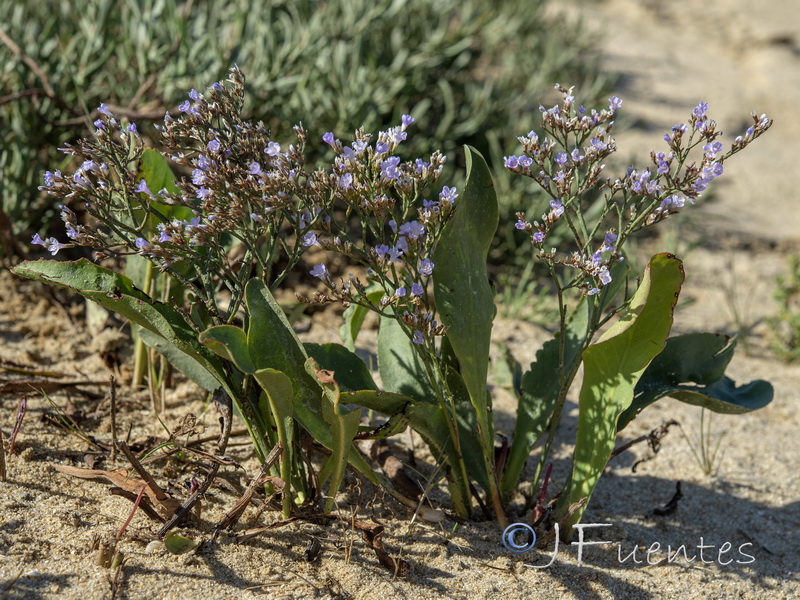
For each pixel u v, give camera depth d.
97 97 4.21
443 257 2.18
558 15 7.34
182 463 2.54
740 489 2.86
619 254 2.18
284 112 4.23
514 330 3.90
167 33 4.18
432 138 4.69
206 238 2.10
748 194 5.71
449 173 4.51
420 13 5.33
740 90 7.09
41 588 2.01
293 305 2.97
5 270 3.62
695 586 2.35
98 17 4.21
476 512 2.55
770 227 5.30
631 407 2.40
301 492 2.35
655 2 8.80
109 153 2.18
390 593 2.15
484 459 2.43
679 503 2.75
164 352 2.40
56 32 4.59
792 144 6.38
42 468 2.45
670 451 3.06
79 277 2.12
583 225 2.29
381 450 2.61
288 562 2.21
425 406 2.26
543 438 3.03
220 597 2.06
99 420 2.77
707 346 2.50
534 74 5.96
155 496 2.21
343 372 2.27
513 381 2.92
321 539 2.31
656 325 2.18
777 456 3.09
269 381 2.03
